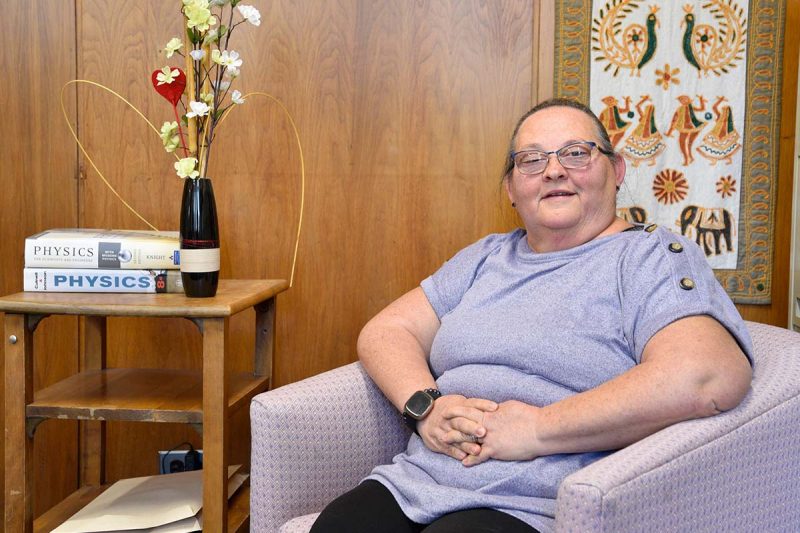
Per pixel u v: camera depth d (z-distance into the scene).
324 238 2.05
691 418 1.10
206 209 1.60
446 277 1.58
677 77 1.92
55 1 2.01
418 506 1.19
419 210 2.02
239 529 1.63
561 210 1.39
